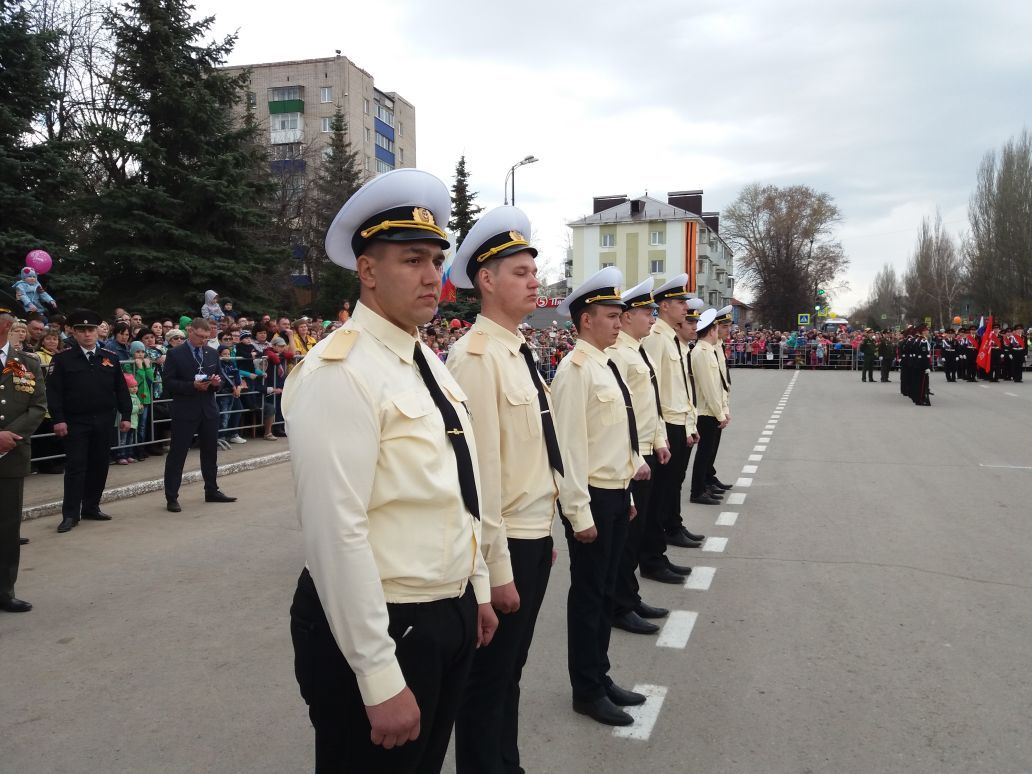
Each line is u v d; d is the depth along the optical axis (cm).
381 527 172
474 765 258
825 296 6081
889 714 338
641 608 462
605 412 349
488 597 206
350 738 174
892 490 827
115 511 730
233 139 1753
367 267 182
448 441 184
